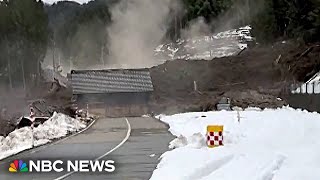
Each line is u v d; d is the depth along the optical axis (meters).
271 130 26.23
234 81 86.25
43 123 38.66
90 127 40.66
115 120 55.78
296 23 84.06
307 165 14.78
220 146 19.39
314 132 24.53
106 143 24.05
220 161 14.79
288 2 88.94
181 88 88.44
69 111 68.25
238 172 12.88
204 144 20.20
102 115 79.75
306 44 77.62
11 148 23.45
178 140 21.52
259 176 12.18
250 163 14.59
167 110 78.38
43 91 92.12
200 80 89.25
